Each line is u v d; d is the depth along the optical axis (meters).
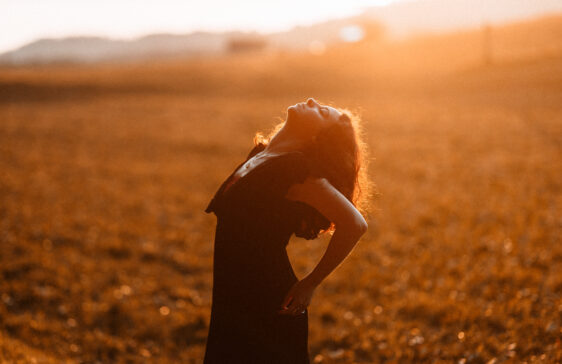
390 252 9.87
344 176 2.66
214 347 2.76
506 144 21.00
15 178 17.17
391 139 23.62
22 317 7.02
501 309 6.50
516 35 77.50
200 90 54.81
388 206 13.16
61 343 6.48
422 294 7.55
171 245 10.91
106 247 10.45
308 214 2.57
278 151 2.62
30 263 9.22
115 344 6.55
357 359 6.03
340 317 7.26
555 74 44.19
